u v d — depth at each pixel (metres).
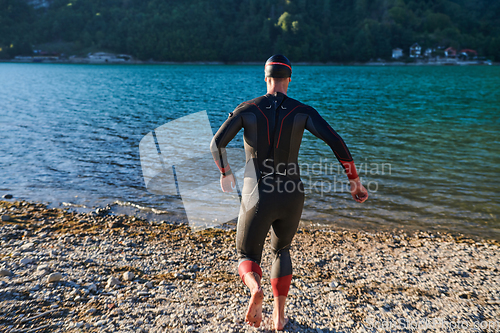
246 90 35.00
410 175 7.54
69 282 3.20
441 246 4.52
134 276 3.45
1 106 19.66
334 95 29.53
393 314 2.95
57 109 18.80
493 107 20.78
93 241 4.34
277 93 2.37
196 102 23.42
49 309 2.76
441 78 61.28
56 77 55.69
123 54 197.12
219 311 2.88
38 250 3.95
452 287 3.45
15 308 2.75
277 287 2.58
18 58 185.50
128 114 17.17
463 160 8.74
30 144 10.22
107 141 10.80
